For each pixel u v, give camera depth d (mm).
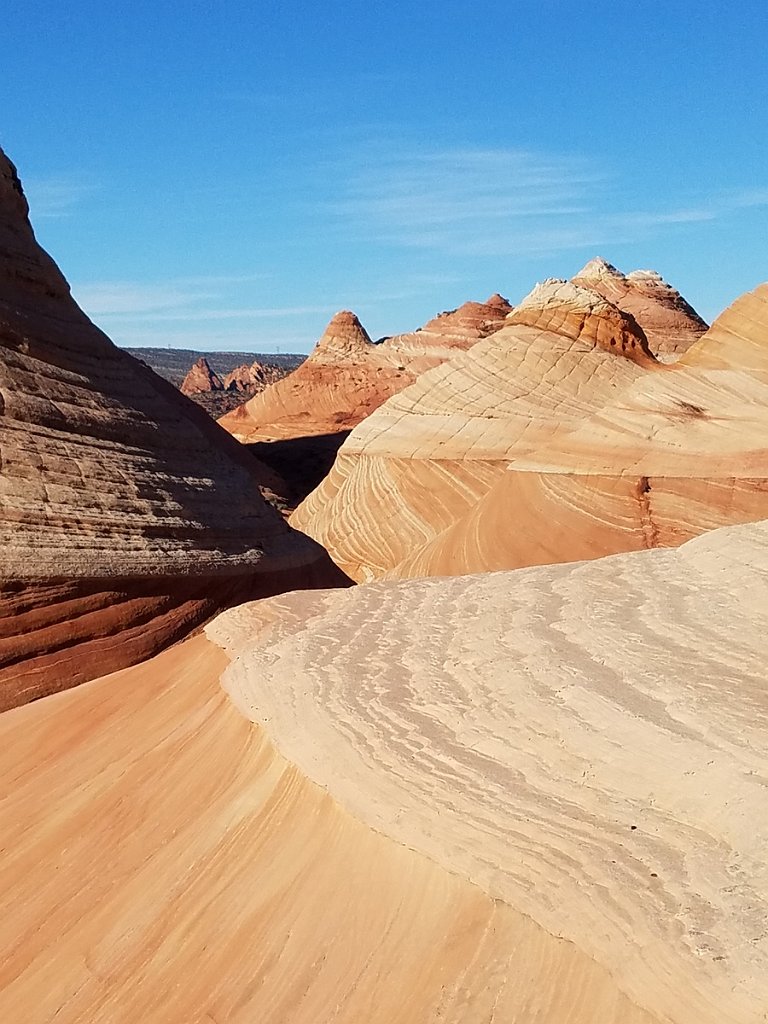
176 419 20141
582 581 10125
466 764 7000
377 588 12711
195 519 18188
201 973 7074
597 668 7633
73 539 16094
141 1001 7176
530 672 7848
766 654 7270
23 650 15141
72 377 18094
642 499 20906
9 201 18656
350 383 73938
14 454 16266
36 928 8625
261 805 8273
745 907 4879
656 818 5828
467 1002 5605
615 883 5430
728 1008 4547
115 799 9938
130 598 16453
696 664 7340
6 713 14055
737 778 5730
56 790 10805
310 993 6402
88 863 9133
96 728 12102
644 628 8281
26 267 18359
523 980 5504
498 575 11828
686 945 4852
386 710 8086
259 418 75062
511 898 5840
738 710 6461
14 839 10250
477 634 9164
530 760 6785
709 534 10383
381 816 6977
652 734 6441
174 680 12203
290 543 20578
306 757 8031
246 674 10234
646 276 66750
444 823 6551
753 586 8586
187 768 9664
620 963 5082
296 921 6945
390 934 6363
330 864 7160
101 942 7949
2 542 15477
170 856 8477
